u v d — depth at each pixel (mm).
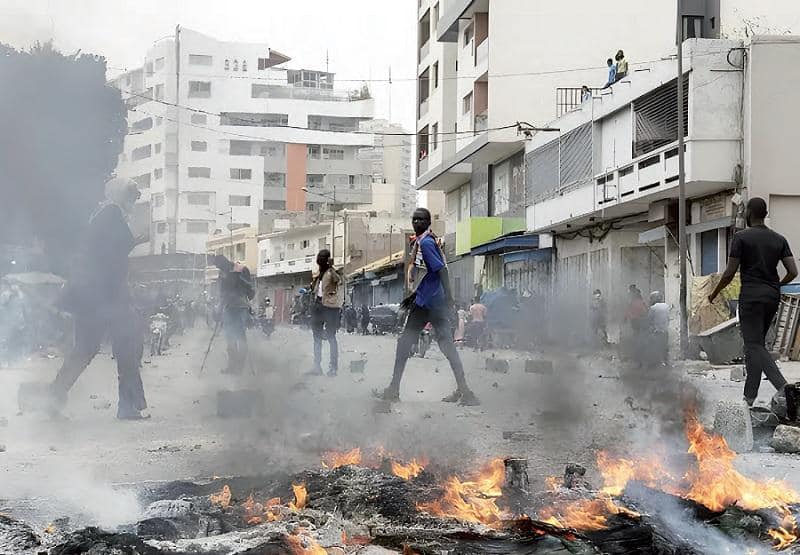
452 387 11906
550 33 39000
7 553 3799
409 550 3896
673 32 38875
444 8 49594
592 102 29031
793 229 22281
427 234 9820
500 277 41719
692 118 22516
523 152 39250
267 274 85125
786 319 18922
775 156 22281
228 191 82000
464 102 46438
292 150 93125
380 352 22062
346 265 73750
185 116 74438
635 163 25703
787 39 22328
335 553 3854
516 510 4594
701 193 24234
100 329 8555
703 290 21875
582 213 29719
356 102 96500
